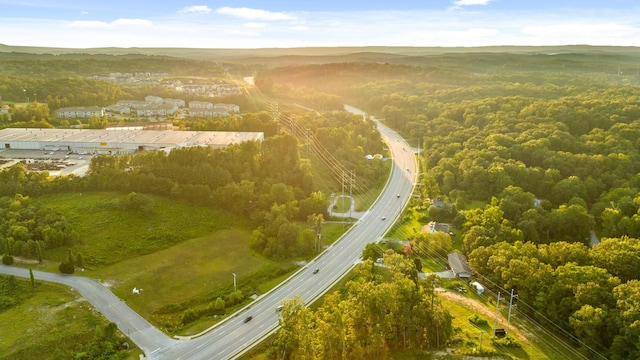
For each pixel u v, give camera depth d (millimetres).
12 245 152875
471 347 119062
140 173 194000
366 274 140250
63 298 134750
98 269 150125
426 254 168750
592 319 113625
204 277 152500
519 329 126500
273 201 192125
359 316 113062
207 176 196625
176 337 124812
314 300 142625
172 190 187750
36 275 144875
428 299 121875
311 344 108438
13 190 179750
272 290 148875
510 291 138500
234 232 179625
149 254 159875
